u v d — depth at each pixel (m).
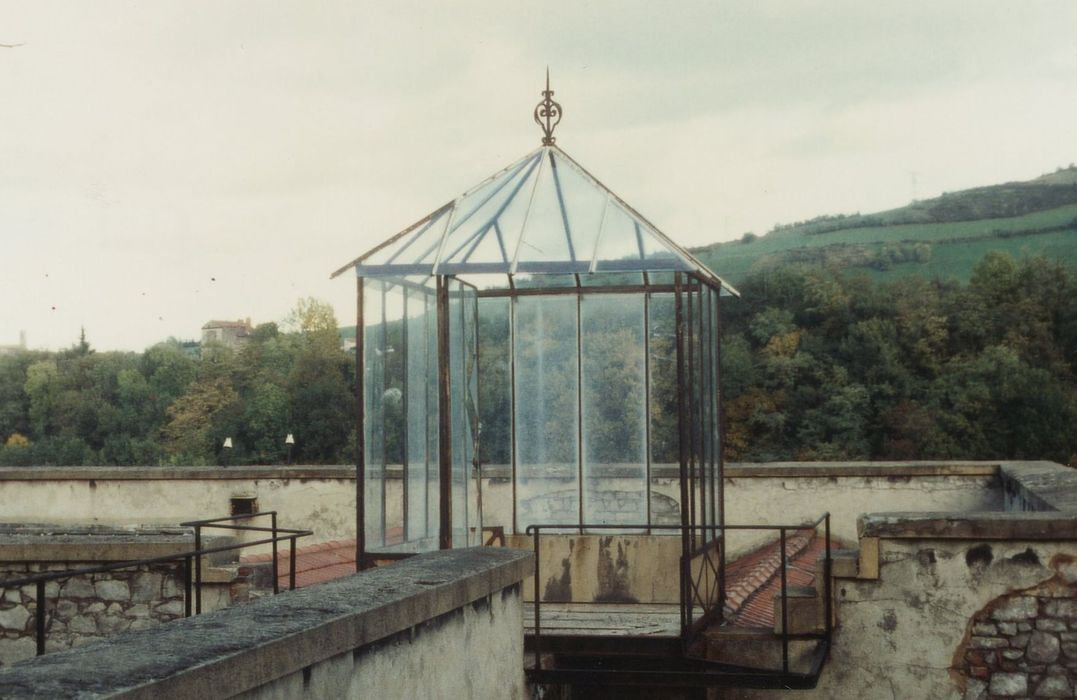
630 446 10.10
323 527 13.32
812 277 54.69
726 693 8.53
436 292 9.31
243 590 8.34
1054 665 7.63
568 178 8.82
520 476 10.26
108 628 7.90
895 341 52.56
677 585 9.85
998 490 12.91
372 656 4.44
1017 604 7.70
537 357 10.27
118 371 63.41
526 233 8.71
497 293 10.30
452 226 8.85
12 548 7.88
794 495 13.25
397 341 9.02
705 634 8.35
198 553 6.26
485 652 5.74
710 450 9.46
